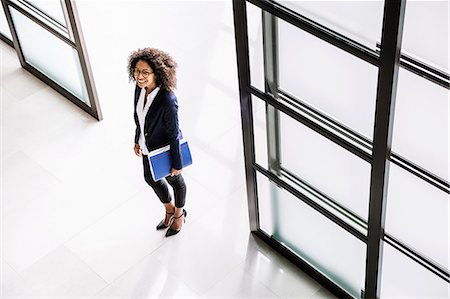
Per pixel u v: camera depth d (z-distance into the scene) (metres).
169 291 5.52
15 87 7.41
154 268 5.67
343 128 4.27
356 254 4.92
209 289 5.50
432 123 3.70
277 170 5.07
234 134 6.70
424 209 4.10
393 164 4.09
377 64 3.62
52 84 7.30
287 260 5.64
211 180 6.29
